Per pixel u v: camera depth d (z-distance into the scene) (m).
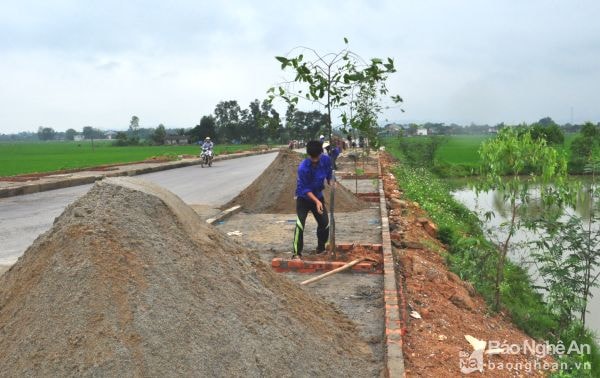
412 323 5.34
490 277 7.87
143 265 3.70
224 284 4.05
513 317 6.96
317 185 7.60
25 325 3.46
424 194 18.81
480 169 6.38
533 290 9.45
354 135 9.53
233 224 10.90
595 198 7.61
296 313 4.39
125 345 3.26
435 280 6.96
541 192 6.18
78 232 3.77
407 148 40.69
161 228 4.12
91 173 23.77
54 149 79.56
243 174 25.58
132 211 4.07
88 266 3.56
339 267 7.20
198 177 23.78
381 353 4.55
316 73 7.36
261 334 3.82
